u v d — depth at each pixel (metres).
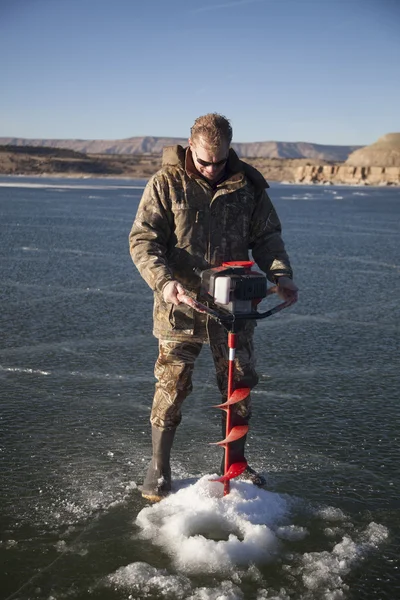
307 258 15.48
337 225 29.08
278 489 3.63
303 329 7.76
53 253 15.42
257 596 2.65
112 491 3.56
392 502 3.49
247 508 3.32
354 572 2.84
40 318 8.03
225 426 3.62
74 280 11.30
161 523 3.21
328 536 3.14
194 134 3.16
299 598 2.65
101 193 80.31
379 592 2.71
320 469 3.89
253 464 3.95
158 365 3.48
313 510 3.39
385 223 31.16
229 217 3.38
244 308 3.16
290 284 3.39
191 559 2.90
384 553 3.00
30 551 2.96
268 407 4.95
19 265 13.12
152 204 3.34
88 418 4.64
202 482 3.56
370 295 10.34
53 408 4.83
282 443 4.27
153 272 3.19
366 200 73.38
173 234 3.37
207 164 3.19
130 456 4.02
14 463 3.88
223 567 2.85
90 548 2.99
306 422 4.64
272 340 7.17
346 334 7.52
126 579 2.75
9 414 4.68
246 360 3.46
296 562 2.91
